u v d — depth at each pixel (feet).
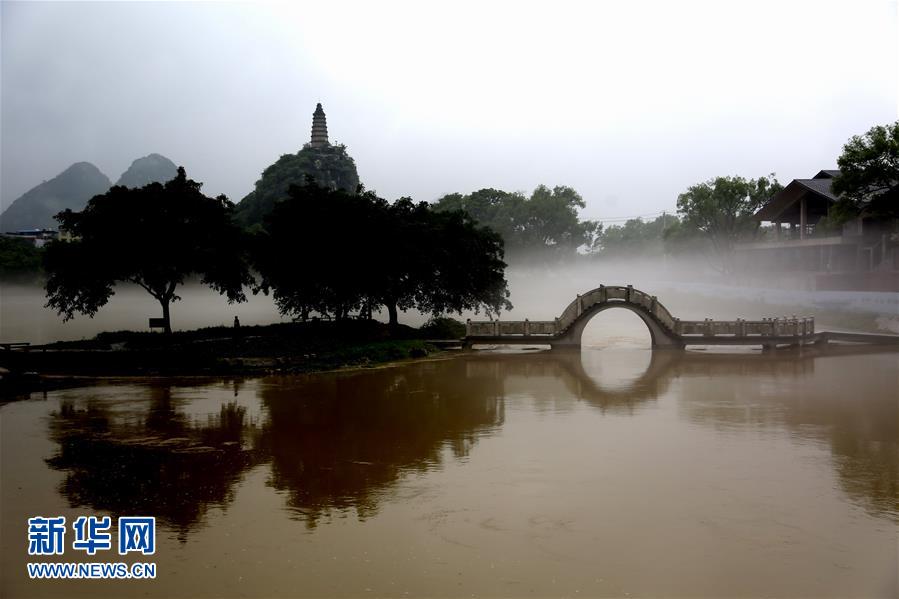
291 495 51.01
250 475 55.72
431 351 133.69
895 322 151.94
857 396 88.12
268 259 135.03
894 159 158.71
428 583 37.55
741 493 50.83
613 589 36.78
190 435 68.49
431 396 88.63
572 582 37.52
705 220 253.85
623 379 102.83
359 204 133.08
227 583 37.78
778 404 83.10
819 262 209.15
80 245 118.32
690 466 57.47
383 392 91.40
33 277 328.08
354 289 132.05
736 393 90.58
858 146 165.58
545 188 366.02
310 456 60.90
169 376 104.78
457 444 64.75
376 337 137.69
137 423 73.72
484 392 91.66
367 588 37.06
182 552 41.65
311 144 519.19
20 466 58.49
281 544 42.50
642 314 137.28
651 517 46.32
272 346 118.21
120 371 105.70
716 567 39.11
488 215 372.58
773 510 47.44
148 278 121.70
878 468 56.85
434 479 54.34
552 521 45.70
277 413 78.28
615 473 55.62
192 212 123.24
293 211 131.44
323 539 43.16
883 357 126.11
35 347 114.32
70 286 118.32
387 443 65.21
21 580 38.68
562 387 95.55
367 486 52.80
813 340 140.36
